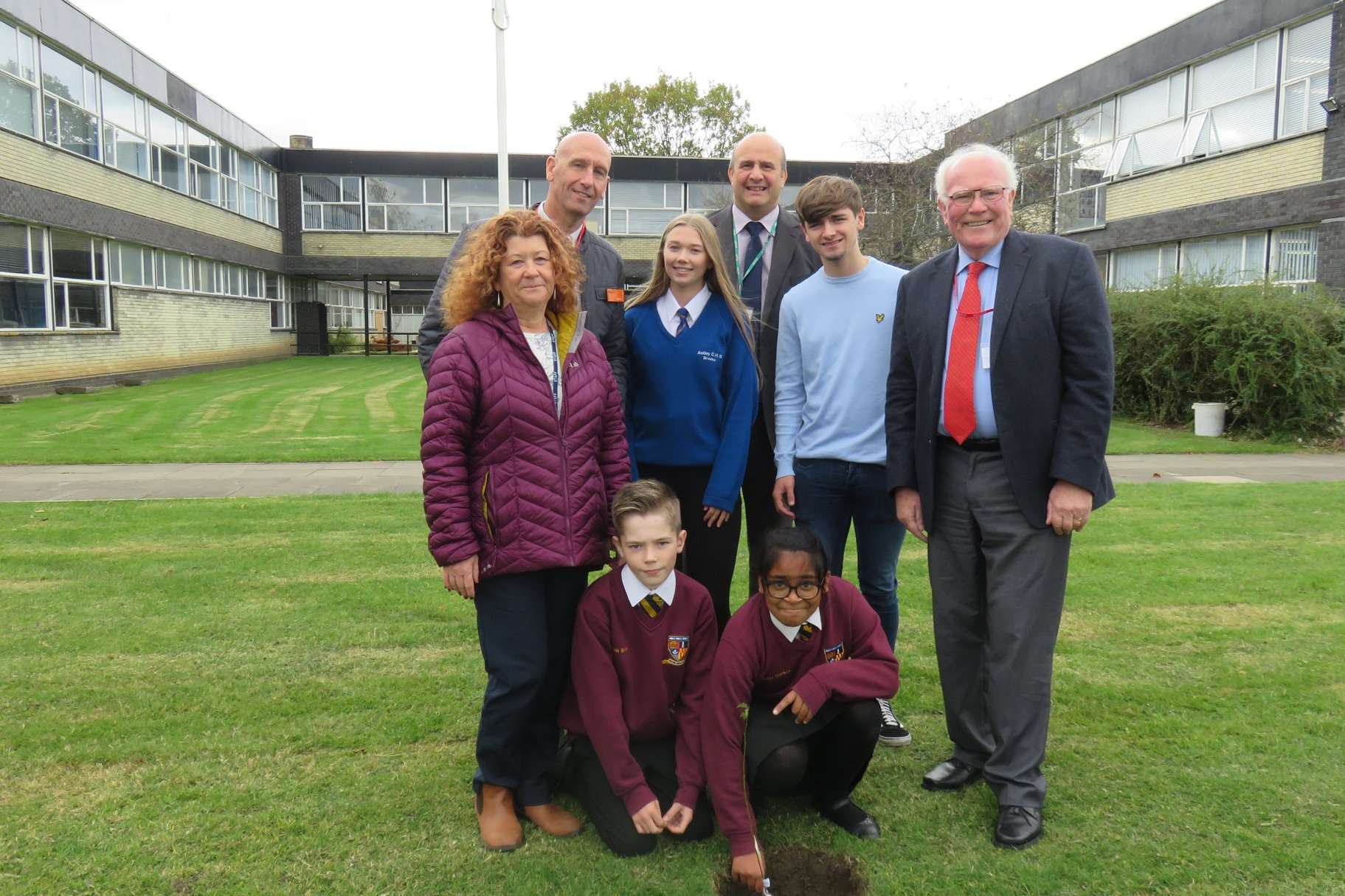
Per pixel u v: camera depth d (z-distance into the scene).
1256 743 3.12
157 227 19.64
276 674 3.74
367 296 28.92
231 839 2.56
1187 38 16.61
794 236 3.67
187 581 4.99
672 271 3.20
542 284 2.52
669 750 2.76
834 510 3.33
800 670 2.70
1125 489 7.90
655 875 2.43
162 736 3.18
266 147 26.36
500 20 12.61
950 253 2.83
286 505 7.10
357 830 2.62
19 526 6.34
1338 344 11.02
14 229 14.87
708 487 3.24
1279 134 14.88
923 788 2.91
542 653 2.61
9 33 14.55
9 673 3.70
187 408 13.91
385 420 12.70
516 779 2.67
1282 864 2.43
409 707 3.45
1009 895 2.32
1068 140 19.34
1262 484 8.22
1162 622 4.36
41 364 15.58
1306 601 4.66
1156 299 12.87
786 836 2.64
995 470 2.71
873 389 3.22
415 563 5.41
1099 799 2.79
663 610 2.66
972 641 2.89
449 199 28.09
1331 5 13.78
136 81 18.67
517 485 2.53
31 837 2.55
